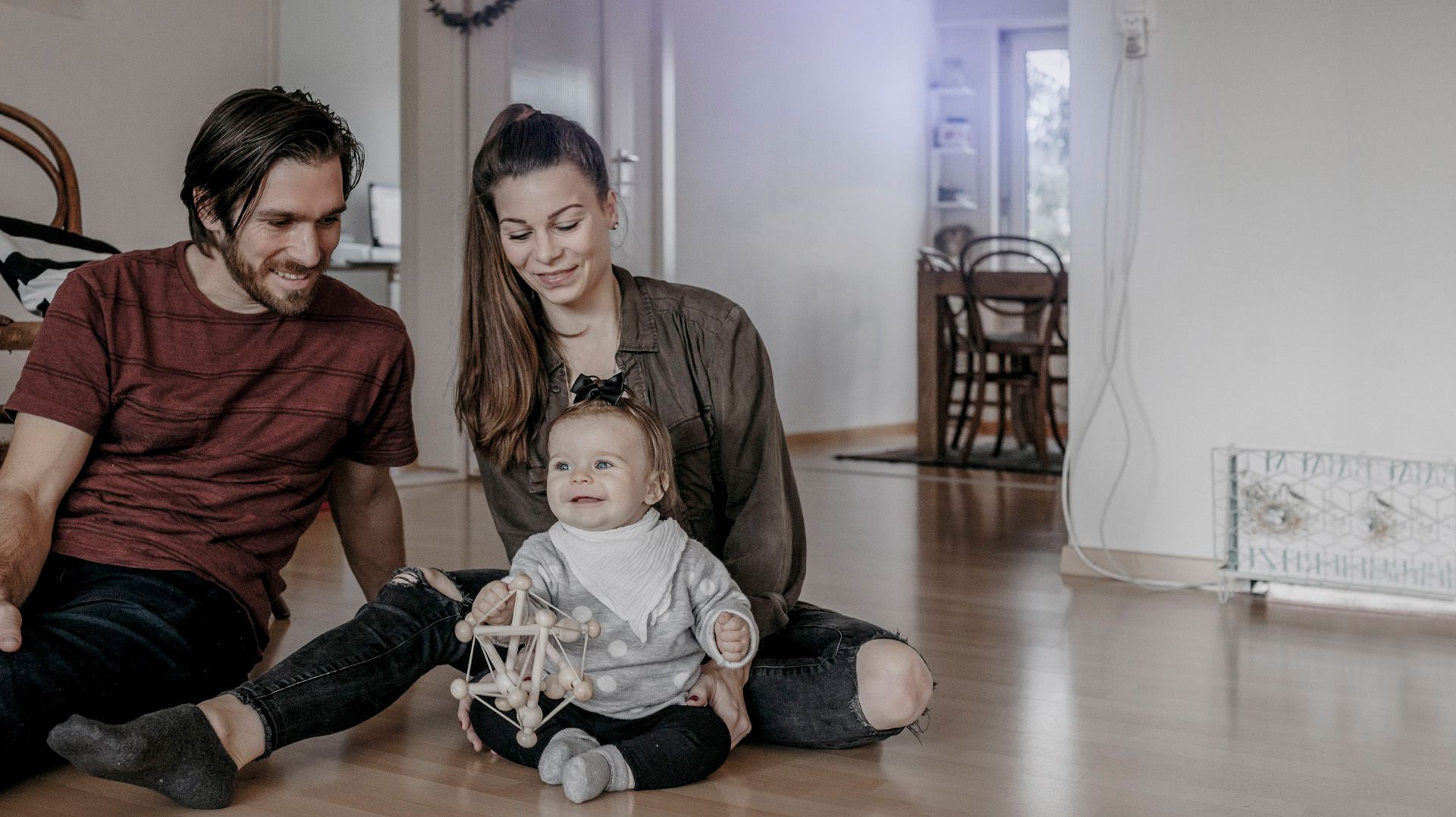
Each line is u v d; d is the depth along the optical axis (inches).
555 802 53.2
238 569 59.7
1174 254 109.7
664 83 206.5
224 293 58.9
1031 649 84.4
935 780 56.9
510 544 64.4
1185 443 109.7
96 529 57.5
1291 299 105.5
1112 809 53.6
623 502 55.1
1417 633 91.6
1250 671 79.4
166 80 130.8
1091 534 113.1
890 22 281.0
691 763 55.0
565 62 190.9
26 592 53.3
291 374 60.7
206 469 59.2
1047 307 253.4
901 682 57.5
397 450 66.6
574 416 56.1
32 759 51.6
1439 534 98.9
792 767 58.5
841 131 262.5
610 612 55.6
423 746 61.1
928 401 218.8
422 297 178.2
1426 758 61.6
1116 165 111.8
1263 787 56.8
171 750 48.1
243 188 53.6
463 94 177.2
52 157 120.8
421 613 58.2
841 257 263.4
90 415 56.5
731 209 228.2
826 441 257.3
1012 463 210.7
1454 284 100.0
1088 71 112.6
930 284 217.0
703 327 63.0
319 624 86.7
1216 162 107.8
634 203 203.6
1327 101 103.6
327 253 56.9
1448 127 99.7
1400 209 101.5
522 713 51.9
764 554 61.1
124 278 57.9
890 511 152.8
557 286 58.5
